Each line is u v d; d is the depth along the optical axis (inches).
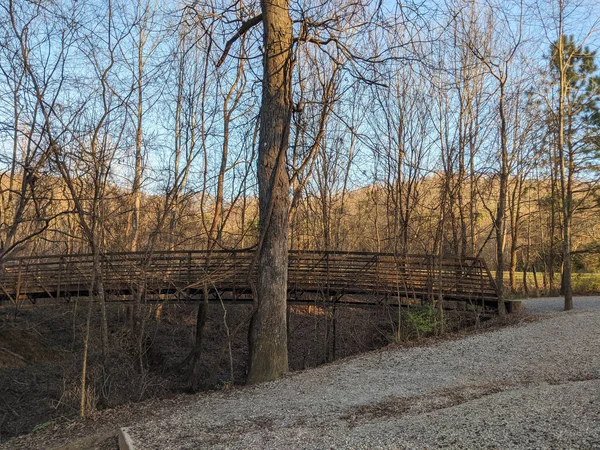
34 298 556.7
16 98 311.6
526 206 1173.7
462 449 150.3
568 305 597.9
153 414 277.1
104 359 384.2
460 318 553.6
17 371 499.2
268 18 357.4
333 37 357.7
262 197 363.3
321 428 203.6
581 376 256.7
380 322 607.5
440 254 539.2
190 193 530.0
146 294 481.1
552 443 145.3
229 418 242.2
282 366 358.6
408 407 228.1
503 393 228.1
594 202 967.0
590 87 842.2
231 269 511.2
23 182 320.5
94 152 344.8
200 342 530.9
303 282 565.6
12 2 291.1
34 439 263.9
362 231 983.0
